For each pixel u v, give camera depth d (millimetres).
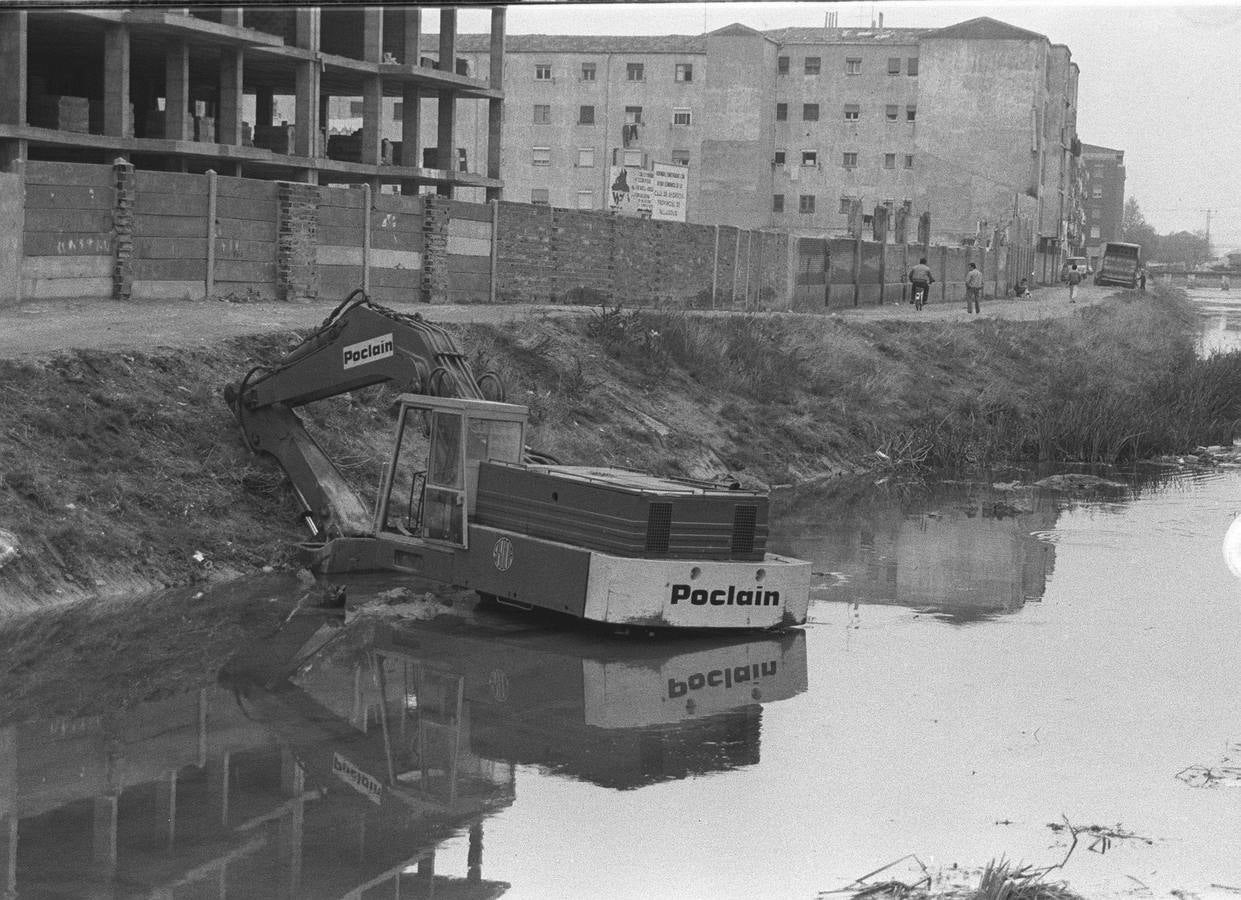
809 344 33438
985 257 72062
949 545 21016
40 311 20781
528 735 11594
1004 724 12266
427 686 12852
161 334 19703
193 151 35844
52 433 16297
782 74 101062
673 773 10773
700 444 26156
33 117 33875
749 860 9086
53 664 12859
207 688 12469
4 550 14438
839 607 16766
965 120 96625
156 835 9180
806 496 25594
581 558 14297
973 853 9297
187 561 15984
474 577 15273
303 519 17359
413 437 20281
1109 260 100875
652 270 37000
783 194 101750
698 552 14758
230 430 18000
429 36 97000
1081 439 32344
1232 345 63250
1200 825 9891
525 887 8570
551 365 25266
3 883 8344
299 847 9070
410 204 28422
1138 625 16109
